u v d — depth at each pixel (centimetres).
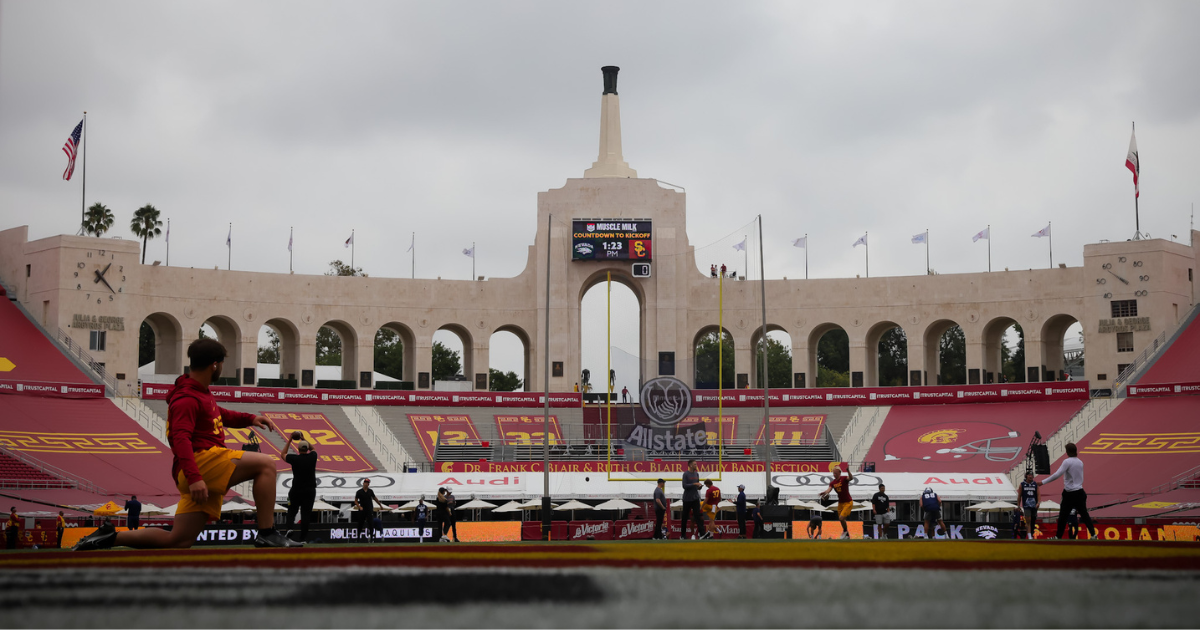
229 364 9394
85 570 770
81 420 7369
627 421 7419
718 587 661
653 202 9394
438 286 9406
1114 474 6825
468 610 559
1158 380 8012
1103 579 706
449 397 8812
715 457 7156
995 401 8450
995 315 9019
